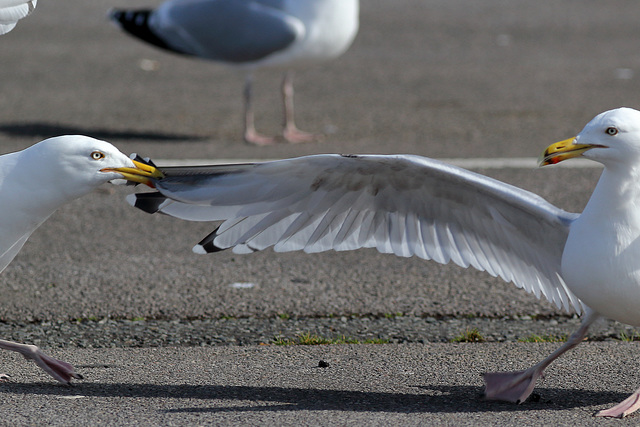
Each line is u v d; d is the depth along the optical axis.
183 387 7.95
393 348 9.16
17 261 11.84
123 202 14.84
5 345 7.91
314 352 9.02
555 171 16.39
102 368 8.48
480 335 9.55
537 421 7.20
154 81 24.67
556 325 9.94
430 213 8.03
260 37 18.61
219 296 10.68
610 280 6.95
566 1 37.06
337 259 12.14
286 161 7.32
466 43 29.42
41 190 7.83
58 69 25.55
